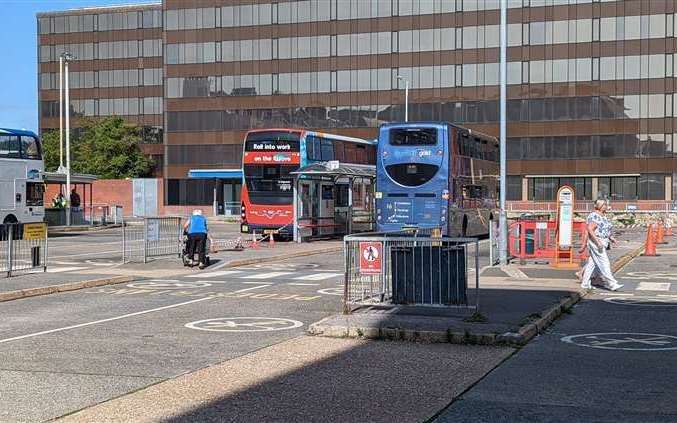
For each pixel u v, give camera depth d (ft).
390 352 30.96
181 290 54.39
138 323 38.99
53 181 157.99
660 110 245.86
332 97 276.62
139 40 344.28
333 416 21.45
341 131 275.80
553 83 254.68
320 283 58.95
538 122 256.52
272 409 22.16
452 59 263.70
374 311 39.68
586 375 26.91
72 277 60.18
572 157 253.65
